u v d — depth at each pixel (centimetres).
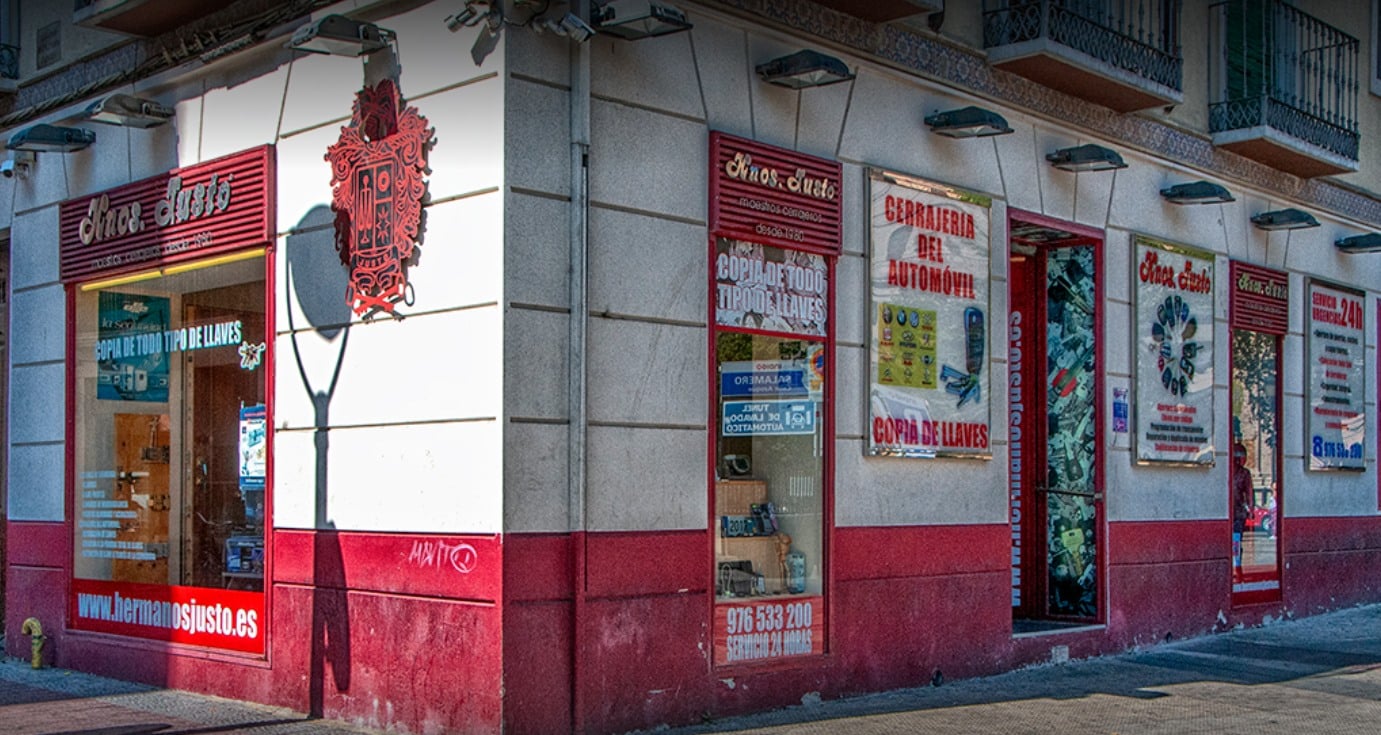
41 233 1115
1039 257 1193
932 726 819
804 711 863
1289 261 1416
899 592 953
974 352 1027
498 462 736
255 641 903
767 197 876
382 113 825
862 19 952
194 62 964
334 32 795
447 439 770
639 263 804
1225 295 1309
